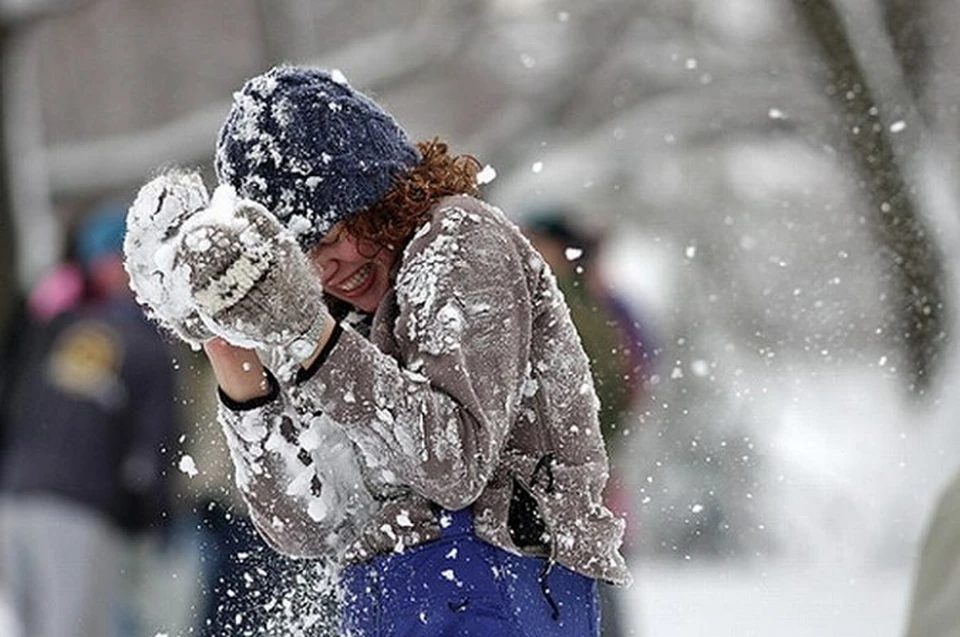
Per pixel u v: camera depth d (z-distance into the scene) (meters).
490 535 8.75
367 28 55.50
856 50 28.17
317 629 9.70
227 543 18.16
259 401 8.85
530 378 8.99
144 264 8.51
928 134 27.30
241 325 8.16
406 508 8.79
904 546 26.86
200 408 19.95
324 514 8.94
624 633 15.25
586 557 8.94
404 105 59.09
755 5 44.88
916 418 24.94
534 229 17.91
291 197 8.91
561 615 8.91
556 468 8.96
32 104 45.66
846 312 23.64
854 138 26.45
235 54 62.81
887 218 24.33
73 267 20.67
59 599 19.86
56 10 40.78
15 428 20.16
